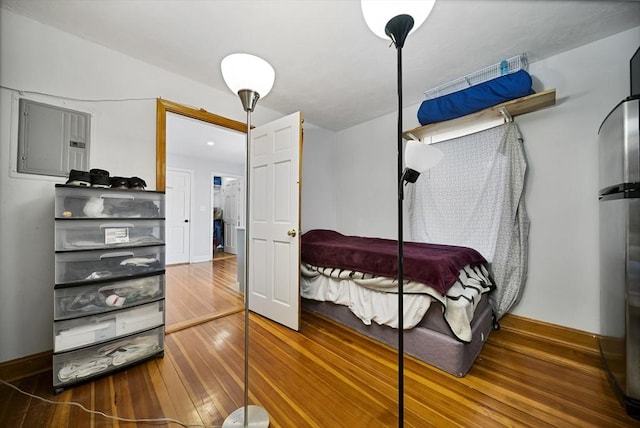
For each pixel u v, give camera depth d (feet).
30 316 5.10
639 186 3.96
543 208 6.61
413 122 9.41
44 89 5.29
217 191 23.36
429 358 5.23
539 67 6.68
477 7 4.93
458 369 4.81
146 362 5.29
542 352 5.74
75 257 4.57
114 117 6.15
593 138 5.98
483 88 6.50
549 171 6.53
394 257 5.89
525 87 5.94
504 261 6.79
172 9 4.97
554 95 5.82
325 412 3.95
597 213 5.90
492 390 4.43
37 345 5.14
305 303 8.50
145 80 6.64
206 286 11.31
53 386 4.28
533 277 6.72
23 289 5.05
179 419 3.82
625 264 4.08
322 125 11.53
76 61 5.67
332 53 6.35
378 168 10.63
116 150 6.16
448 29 5.52
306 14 5.11
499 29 5.53
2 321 4.84
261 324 7.30
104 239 4.87
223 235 22.98
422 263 5.35
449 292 5.12
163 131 6.83
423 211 8.61
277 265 7.52
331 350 5.82
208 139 13.51
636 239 3.96
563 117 6.35
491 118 7.09
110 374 4.84
